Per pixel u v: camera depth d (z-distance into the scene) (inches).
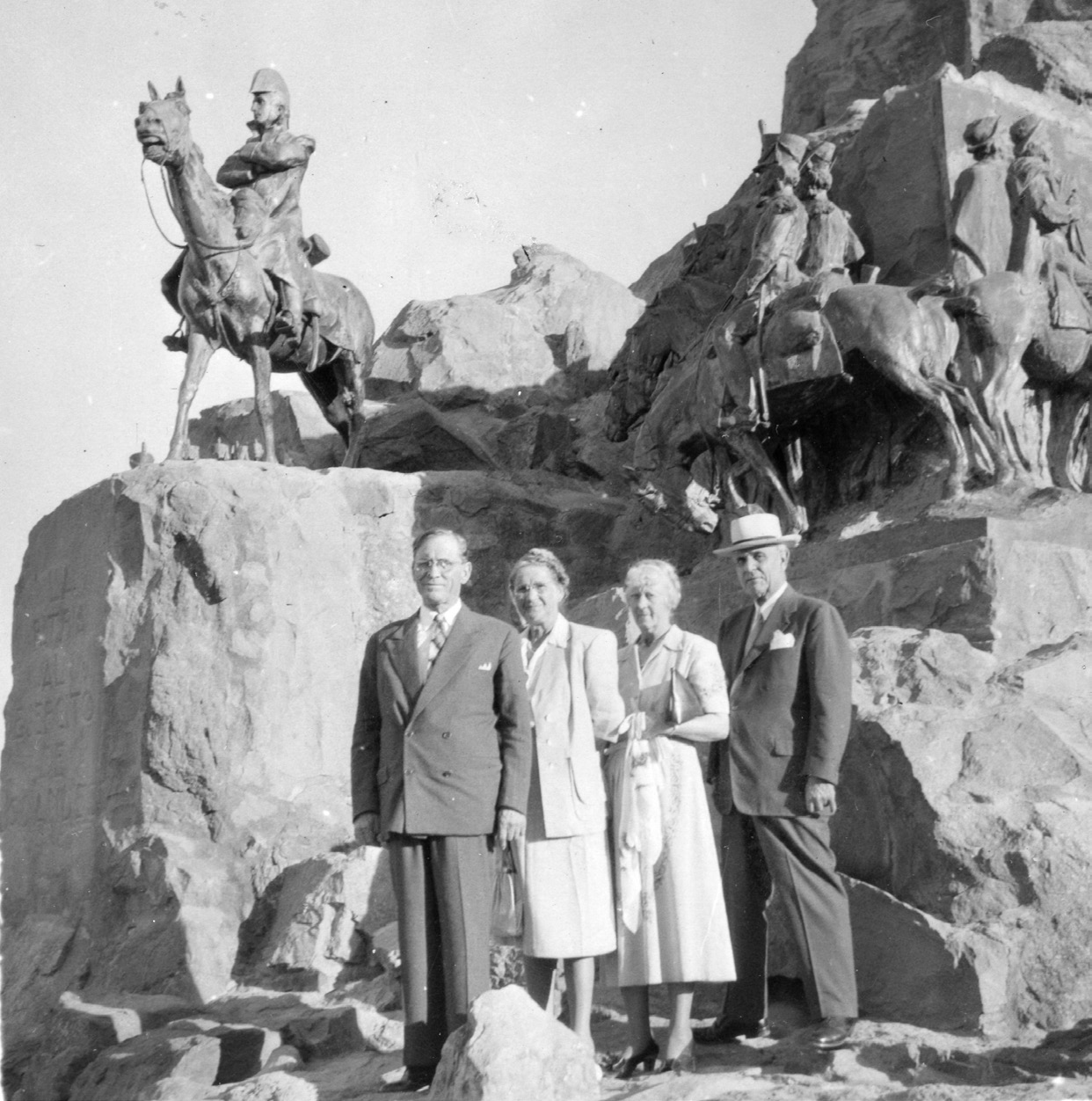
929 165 552.4
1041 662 376.2
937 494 488.7
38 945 498.0
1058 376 492.7
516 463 701.3
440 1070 261.9
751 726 299.6
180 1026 378.3
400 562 570.9
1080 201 557.9
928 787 334.3
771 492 517.0
